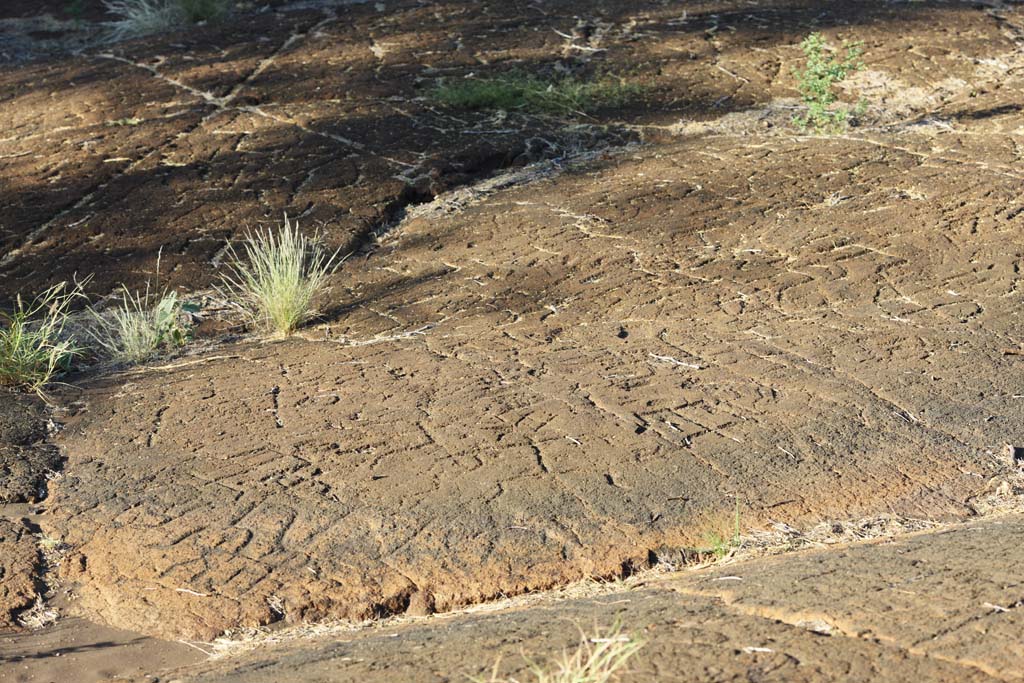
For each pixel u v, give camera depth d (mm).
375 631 3369
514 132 8875
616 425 4570
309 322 6066
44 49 12219
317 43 11023
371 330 5844
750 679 2363
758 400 4762
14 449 4656
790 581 3004
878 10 11703
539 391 4926
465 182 8117
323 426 4703
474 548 3781
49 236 7348
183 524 4000
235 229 7371
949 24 11188
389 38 11070
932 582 2816
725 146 8406
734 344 5320
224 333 6133
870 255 6227
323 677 2787
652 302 5867
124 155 8570
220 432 4723
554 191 7742
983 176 7289
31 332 6004
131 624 3555
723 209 7090
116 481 4344
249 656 3234
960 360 5070
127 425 4875
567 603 3307
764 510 3951
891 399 4742
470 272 6473
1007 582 2746
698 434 4484
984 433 4473
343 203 7688
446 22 11531
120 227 7453
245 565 3758
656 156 8320
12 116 9570
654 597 3152
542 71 10070
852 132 8625
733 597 2963
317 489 4172
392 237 7254
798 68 10070
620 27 11227
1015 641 2418
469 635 3002
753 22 11320
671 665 2475
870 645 2484
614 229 6906
